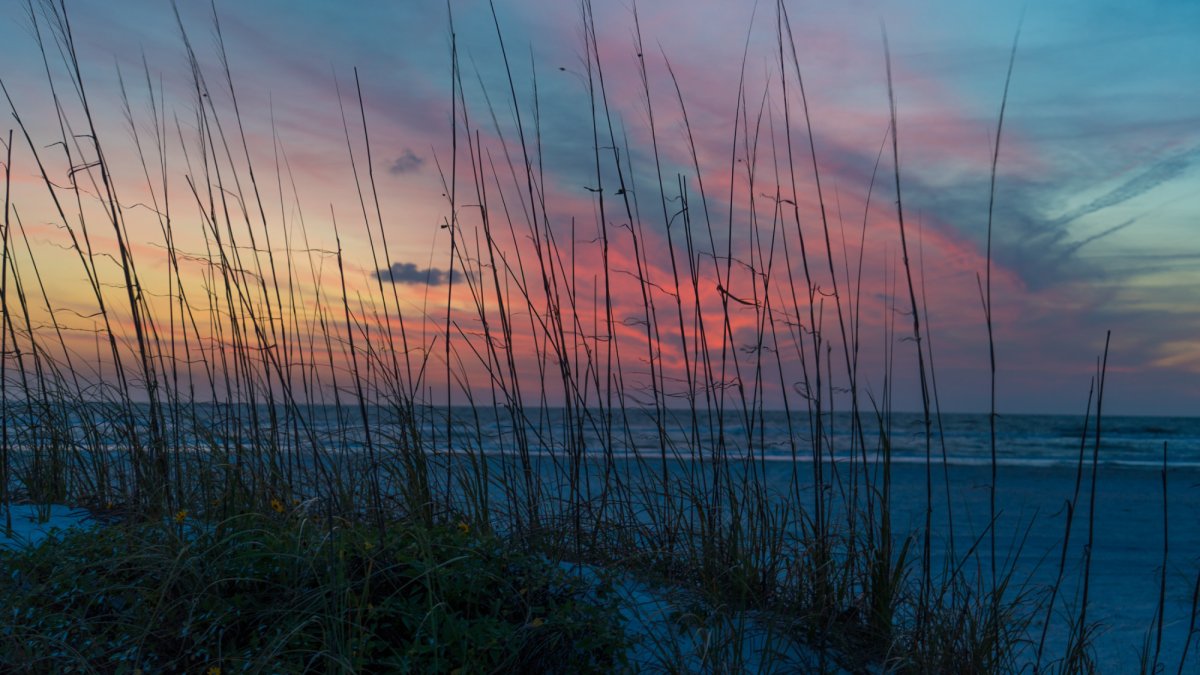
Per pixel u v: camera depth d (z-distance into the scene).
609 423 3.49
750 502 3.24
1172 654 4.00
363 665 2.19
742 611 2.68
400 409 3.30
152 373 3.31
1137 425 40.59
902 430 33.34
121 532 2.70
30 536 2.99
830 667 2.76
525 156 3.47
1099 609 4.84
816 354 3.17
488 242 3.40
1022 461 17.73
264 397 3.39
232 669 2.12
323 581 2.44
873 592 3.00
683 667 2.52
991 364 2.95
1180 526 7.79
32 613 2.29
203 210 3.43
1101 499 9.62
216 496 3.27
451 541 2.71
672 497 3.38
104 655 2.20
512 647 2.27
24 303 3.59
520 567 2.71
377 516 2.96
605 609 2.55
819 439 3.16
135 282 3.39
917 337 2.98
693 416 3.34
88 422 3.72
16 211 3.57
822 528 3.13
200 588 2.39
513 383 3.40
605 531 3.38
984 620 2.97
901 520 7.57
